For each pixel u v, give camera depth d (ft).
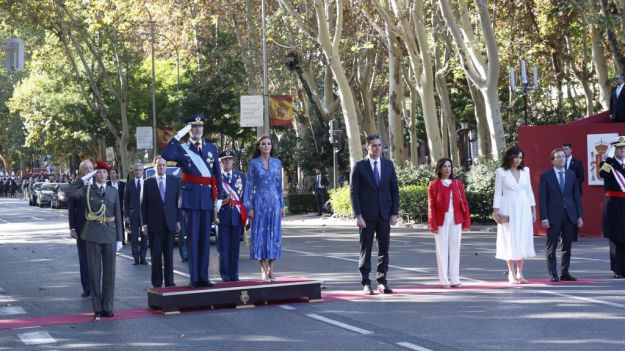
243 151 215.51
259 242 55.83
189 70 207.10
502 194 59.52
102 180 50.70
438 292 56.70
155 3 178.40
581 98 186.60
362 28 155.84
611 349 37.86
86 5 172.76
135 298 59.06
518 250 59.21
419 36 133.49
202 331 45.24
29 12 196.44
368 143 56.85
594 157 99.81
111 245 50.62
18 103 283.18
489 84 116.47
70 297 60.70
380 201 56.49
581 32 155.12
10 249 104.68
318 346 40.45
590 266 70.28
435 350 38.65
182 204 53.36
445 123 167.84
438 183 59.26
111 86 212.43
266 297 53.47
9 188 403.54
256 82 179.93
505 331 42.45
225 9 169.78
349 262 79.20
